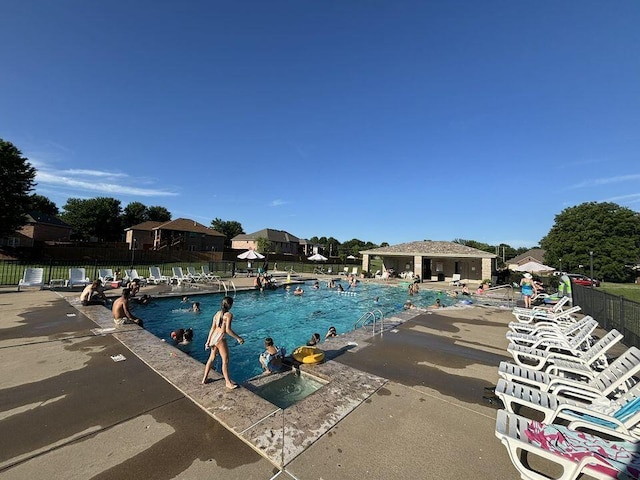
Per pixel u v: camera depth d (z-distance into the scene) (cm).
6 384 445
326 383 483
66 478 262
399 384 480
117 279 1666
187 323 1105
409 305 1309
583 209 4275
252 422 356
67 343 637
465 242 8488
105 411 377
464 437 340
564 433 280
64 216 6056
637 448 258
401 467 288
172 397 416
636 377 538
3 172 2928
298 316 1396
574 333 795
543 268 1859
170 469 277
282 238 6731
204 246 5453
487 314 1103
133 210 7044
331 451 308
